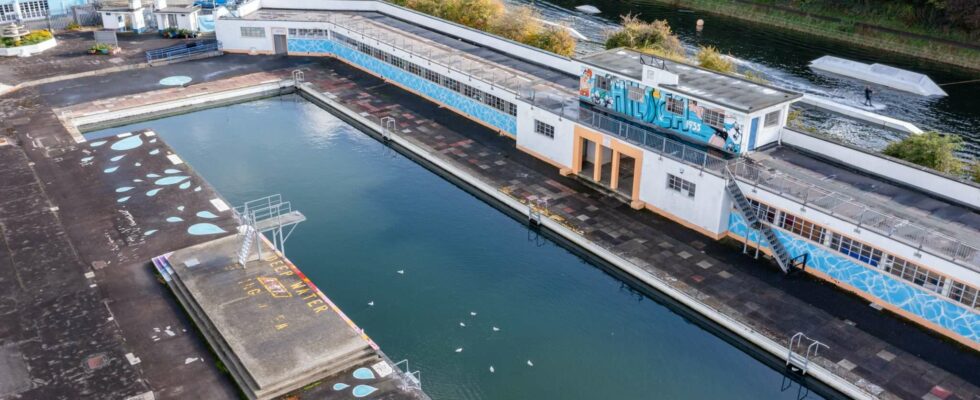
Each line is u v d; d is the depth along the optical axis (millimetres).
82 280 39562
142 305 37719
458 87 62656
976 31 90562
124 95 66188
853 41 96000
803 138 46219
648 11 108625
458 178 53531
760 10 106312
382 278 42344
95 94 66188
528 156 55719
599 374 35344
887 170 42969
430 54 66000
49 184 49688
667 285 40062
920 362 34312
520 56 66125
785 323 37000
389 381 32750
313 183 53250
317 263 43562
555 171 53281
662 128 49156
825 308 38125
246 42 77375
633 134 47438
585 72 52719
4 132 57812
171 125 63188
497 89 58219
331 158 57281
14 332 35625
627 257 42688
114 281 39531
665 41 76375
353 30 73062
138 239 43344
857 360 34438
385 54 70062
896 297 37469
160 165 52625
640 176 47688
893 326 36719
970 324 34844
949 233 37281
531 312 39781
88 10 85000
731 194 42625
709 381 35031
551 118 52906
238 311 36219
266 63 75375
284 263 40594
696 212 44969
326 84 70125
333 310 36656
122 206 46969
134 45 78812
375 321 38688
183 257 40719
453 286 41812
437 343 37219
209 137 61000
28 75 70125
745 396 34156
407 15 77562
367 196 51500
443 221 48469
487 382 34719
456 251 45188
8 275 39938
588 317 39438
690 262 42219
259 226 40312
